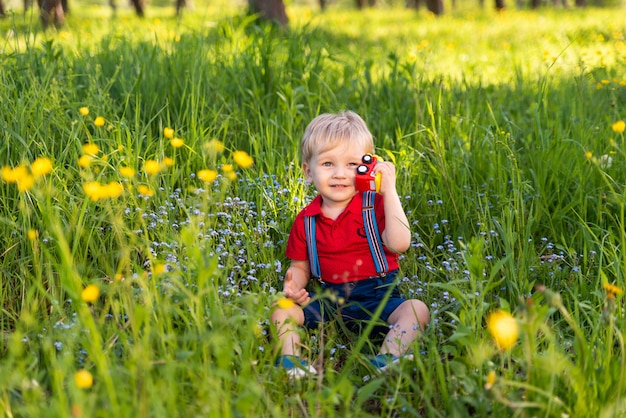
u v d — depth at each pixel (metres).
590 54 9.49
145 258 3.34
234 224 3.52
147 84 4.80
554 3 38.97
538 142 4.26
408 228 3.10
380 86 5.52
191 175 3.81
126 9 38.56
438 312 2.83
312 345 2.89
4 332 2.90
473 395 2.35
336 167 3.14
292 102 4.52
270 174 3.93
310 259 3.18
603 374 2.30
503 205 3.70
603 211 3.70
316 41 6.31
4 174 2.54
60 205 3.32
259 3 13.98
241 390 2.38
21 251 3.23
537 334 2.80
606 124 4.95
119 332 2.43
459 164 4.15
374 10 30.91
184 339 2.29
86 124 4.27
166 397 2.07
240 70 5.20
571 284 3.28
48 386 2.46
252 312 2.37
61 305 2.95
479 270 2.55
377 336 3.07
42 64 4.89
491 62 9.68
